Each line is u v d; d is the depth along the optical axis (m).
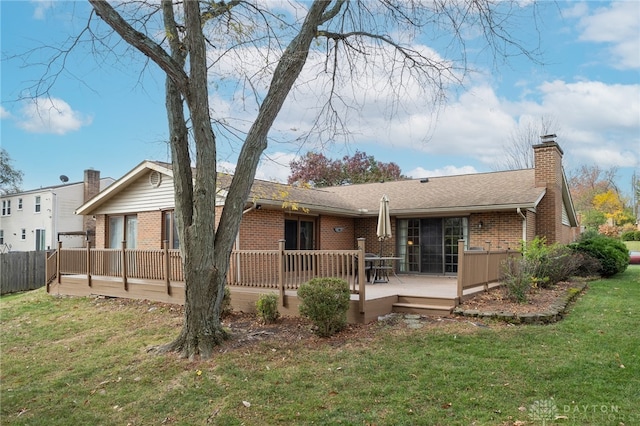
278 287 8.66
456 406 4.41
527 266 9.82
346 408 4.52
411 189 17.42
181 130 6.79
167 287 10.42
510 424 3.98
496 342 6.32
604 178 40.97
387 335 6.96
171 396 5.16
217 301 6.78
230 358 6.21
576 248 14.28
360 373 5.43
